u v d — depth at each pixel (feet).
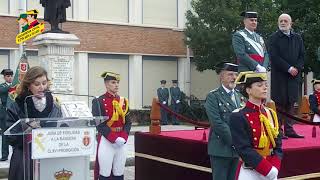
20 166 15.94
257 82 16.25
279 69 26.09
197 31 79.15
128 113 26.50
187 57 90.38
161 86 82.38
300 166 21.95
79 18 79.92
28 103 15.67
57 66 46.01
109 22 82.84
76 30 79.51
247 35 24.70
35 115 15.76
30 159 14.79
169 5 89.61
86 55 80.53
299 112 32.07
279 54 25.96
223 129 20.27
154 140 28.27
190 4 86.43
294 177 21.68
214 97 20.92
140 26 86.12
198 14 80.23
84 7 80.43
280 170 21.08
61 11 47.91
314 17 72.49
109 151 25.49
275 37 26.25
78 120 14.84
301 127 32.24
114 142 25.26
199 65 81.82
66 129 14.53
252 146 16.24
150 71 88.02
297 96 26.61
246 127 16.21
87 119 15.02
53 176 14.67
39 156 14.14
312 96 35.29
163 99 77.77
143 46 86.58
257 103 16.56
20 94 15.90
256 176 16.30
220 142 20.93
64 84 46.24
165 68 89.56
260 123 16.34
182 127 70.44
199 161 24.58
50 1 47.52
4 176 35.70
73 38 46.65
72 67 46.88
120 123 25.98
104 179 25.70
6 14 73.46
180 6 90.12
